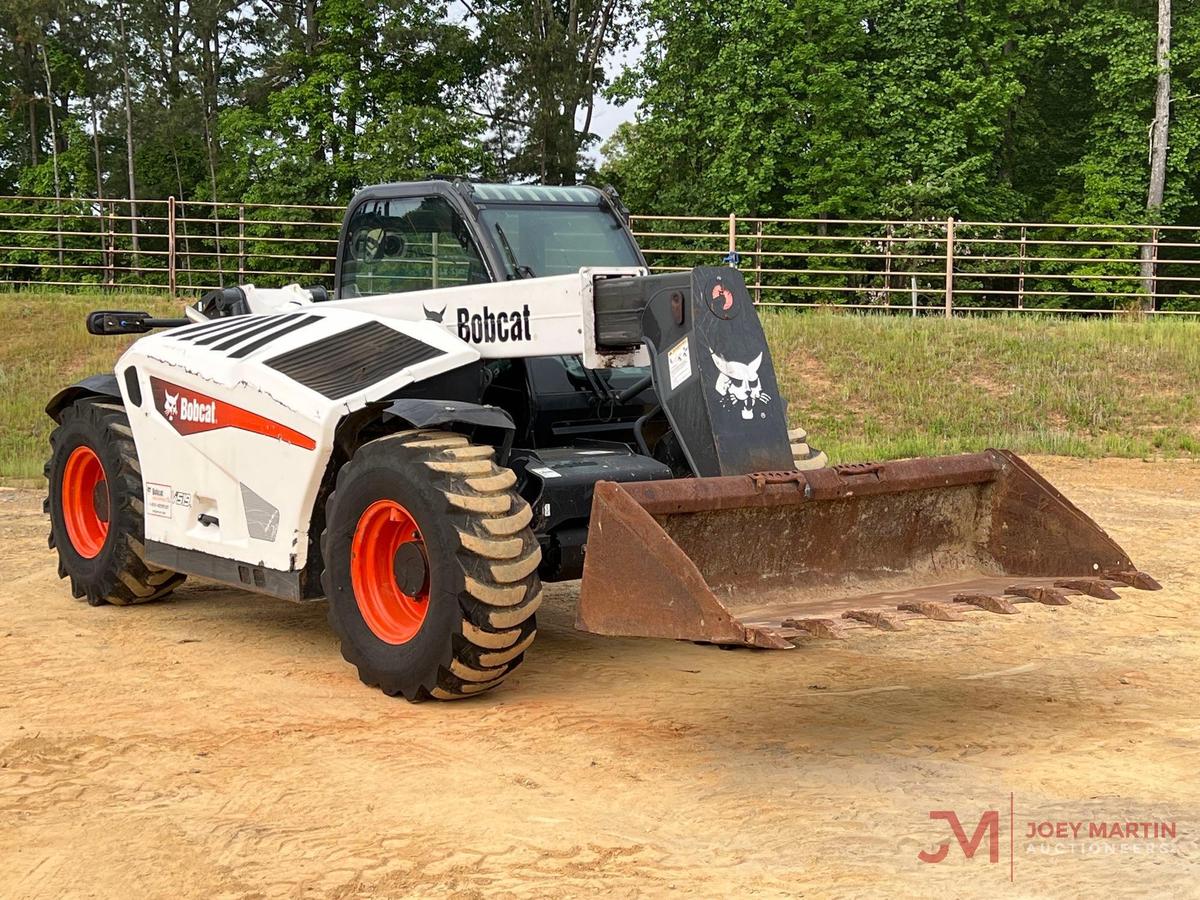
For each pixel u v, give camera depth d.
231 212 38.34
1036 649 7.10
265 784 4.89
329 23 38.59
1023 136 35.84
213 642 7.16
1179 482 13.90
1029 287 32.53
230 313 8.12
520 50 40.56
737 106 33.62
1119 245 25.06
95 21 44.28
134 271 27.27
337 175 36.66
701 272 5.99
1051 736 5.46
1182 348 19.42
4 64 45.91
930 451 15.72
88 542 8.20
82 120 44.94
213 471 6.93
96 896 3.96
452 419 5.81
